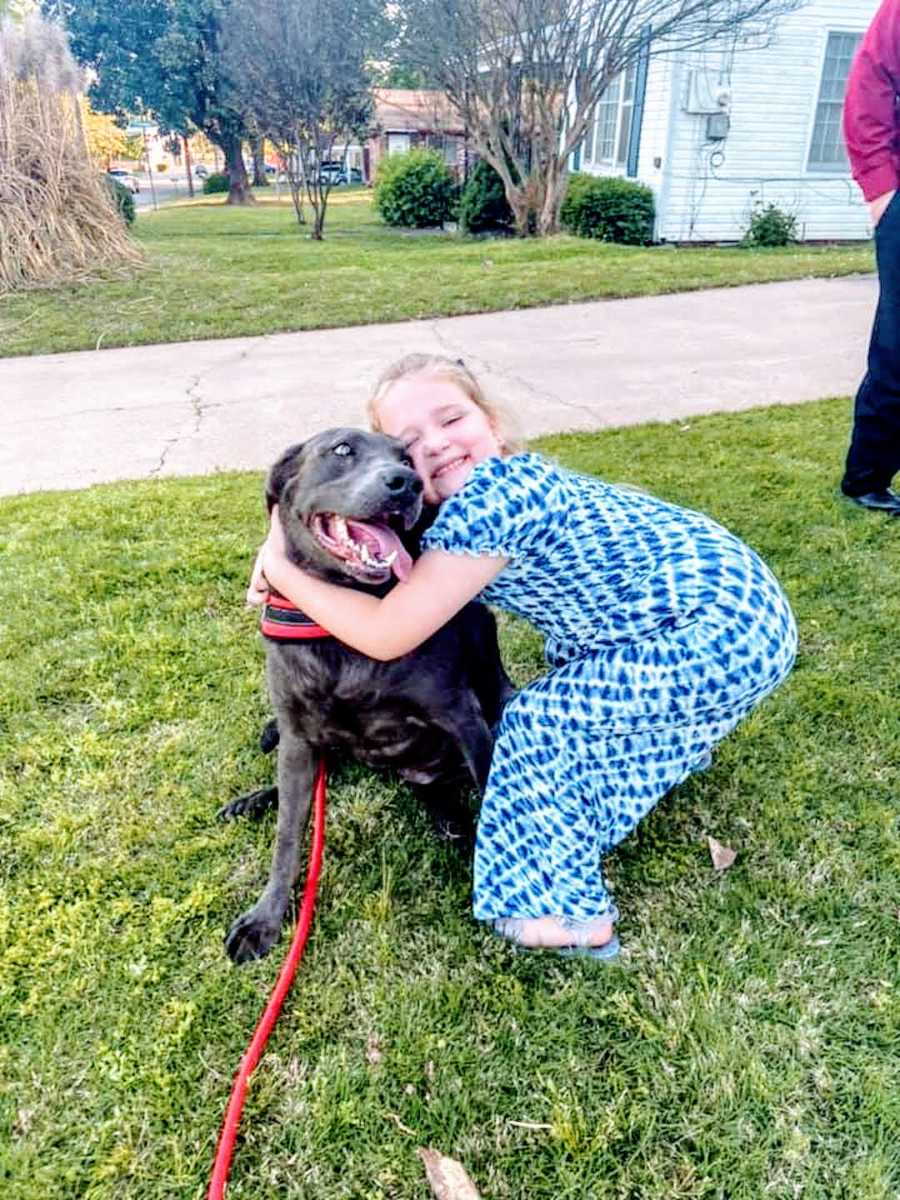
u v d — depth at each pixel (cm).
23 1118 151
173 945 183
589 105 1205
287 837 189
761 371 587
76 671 277
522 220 1331
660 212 1214
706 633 172
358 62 1484
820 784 220
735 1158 142
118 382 631
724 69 1134
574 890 176
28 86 899
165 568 337
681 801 216
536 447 443
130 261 970
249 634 296
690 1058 157
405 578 166
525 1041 162
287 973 172
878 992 167
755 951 176
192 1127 149
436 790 216
